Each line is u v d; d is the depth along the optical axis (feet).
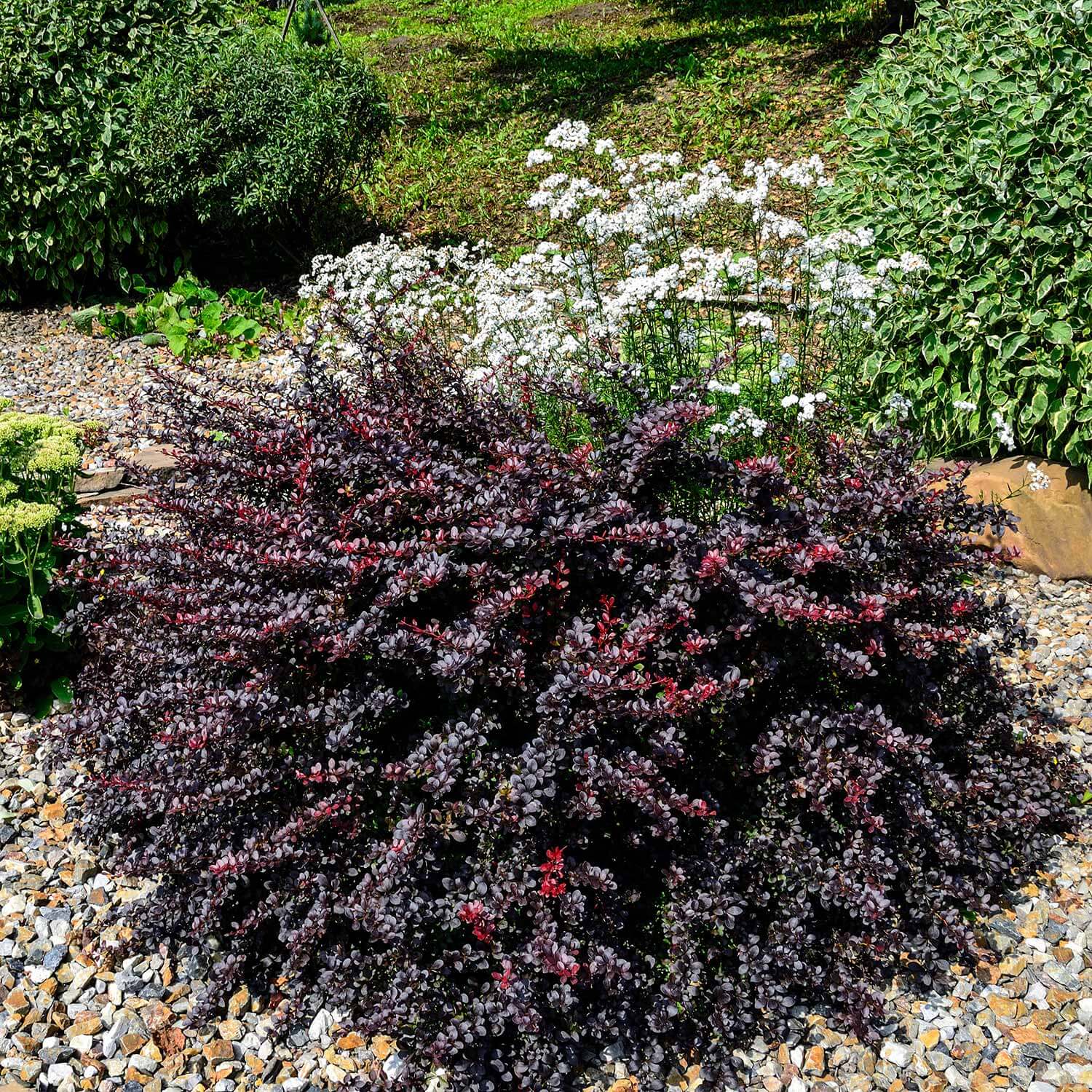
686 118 33.17
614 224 14.90
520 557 9.23
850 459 10.91
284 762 9.15
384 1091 8.09
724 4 44.83
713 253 14.23
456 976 8.72
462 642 8.47
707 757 9.45
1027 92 15.24
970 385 15.33
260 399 12.53
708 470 10.03
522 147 34.24
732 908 8.50
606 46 42.98
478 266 17.78
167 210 27.81
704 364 15.21
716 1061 8.46
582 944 8.61
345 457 10.32
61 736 10.67
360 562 9.16
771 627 9.46
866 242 15.03
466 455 11.22
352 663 9.31
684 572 8.95
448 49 46.75
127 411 21.12
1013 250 14.97
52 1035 8.86
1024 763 10.68
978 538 15.23
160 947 9.62
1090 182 14.43
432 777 8.20
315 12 52.26
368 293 17.75
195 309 26.45
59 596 12.78
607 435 10.23
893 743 8.85
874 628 9.52
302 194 27.40
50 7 27.04
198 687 9.62
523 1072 8.20
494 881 8.45
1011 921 9.76
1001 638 13.66
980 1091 8.30
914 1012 8.98
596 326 14.26
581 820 8.70
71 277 28.02
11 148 26.18
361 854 8.98
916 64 17.52
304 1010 8.87
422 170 34.09
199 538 10.92
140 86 26.91
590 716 8.38
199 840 9.65
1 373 23.79
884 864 8.75
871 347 16.38
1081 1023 8.81
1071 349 14.78
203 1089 8.46
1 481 12.49
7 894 10.16
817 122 30.86
